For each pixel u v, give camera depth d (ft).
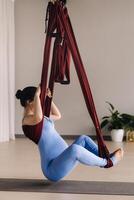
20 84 24.76
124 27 24.30
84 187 12.07
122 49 24.36
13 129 23.59
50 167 11.72
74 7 24.49
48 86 11.93
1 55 22.33
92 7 24.41
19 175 13.88
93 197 11.02
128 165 15.79
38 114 11.53
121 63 24.38
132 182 12.84
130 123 23.65
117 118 23.68
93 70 24.52
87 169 14.89
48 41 11.48
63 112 24.64
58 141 11.96
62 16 11.28
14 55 23.88
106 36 24.38
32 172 14.38
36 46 24.64
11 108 23.32
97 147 12.14
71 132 24.67
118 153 11.96
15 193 11.45
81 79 11.31
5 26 22.58
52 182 12.67
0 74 22.31
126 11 24.26
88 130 24.53
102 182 12.78
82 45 24.52
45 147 11.75
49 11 11.39
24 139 23.85
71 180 13.03
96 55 24.47
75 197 11.02
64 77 12.17
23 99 11.85
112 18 24.35
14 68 23.93
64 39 11.43
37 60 24.66
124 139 23.93
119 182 12.81
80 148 11.35
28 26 24.67
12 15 23.31
